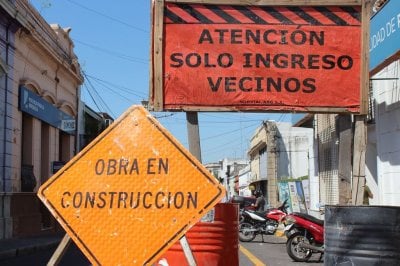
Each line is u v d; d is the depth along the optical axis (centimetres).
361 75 830
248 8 829
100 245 460
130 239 458
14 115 2062
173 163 464
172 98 816
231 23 827
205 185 459
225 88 820
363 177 838
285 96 825
